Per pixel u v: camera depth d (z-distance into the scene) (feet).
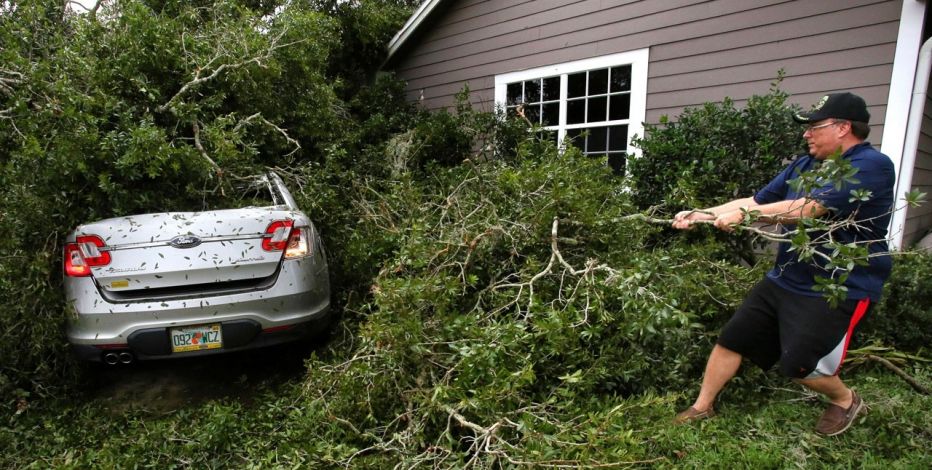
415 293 8.38
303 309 10.42
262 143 16.38
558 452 6.30
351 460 7.35
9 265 9.82
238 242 9.87
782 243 7.85
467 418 7.51
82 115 11.05
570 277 9.64
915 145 14.97
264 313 9.91
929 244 18.06
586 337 8.51
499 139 23.34
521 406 7.64
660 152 15.20
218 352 9.71
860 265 6.59
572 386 8.02
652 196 15.48
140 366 11.64
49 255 10.01
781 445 7.26
